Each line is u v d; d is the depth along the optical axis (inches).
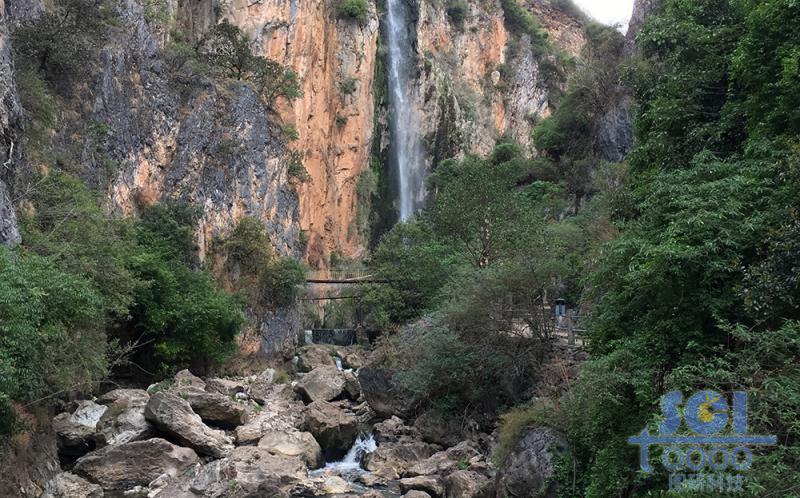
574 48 4047.7
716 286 474.6
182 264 1296.8
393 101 2817.4
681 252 450.3
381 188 2645.2
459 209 1401.3
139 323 1128.8
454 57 3358.8
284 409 1101.1
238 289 1546.5
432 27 3216.0
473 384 930.7
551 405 625.9
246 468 703.1
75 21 1282.0
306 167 2210.9
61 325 622.2
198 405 922.1
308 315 1939.0
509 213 1355.8
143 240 1289.4
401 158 2810.0
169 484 671.1
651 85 815.1
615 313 565.6
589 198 1834.4
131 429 788.0
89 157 1214.3
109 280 883.4
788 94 519.8
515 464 593.3
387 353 1078.4
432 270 1470.2
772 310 406.0
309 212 2158.0
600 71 1974.7
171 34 1813.5
